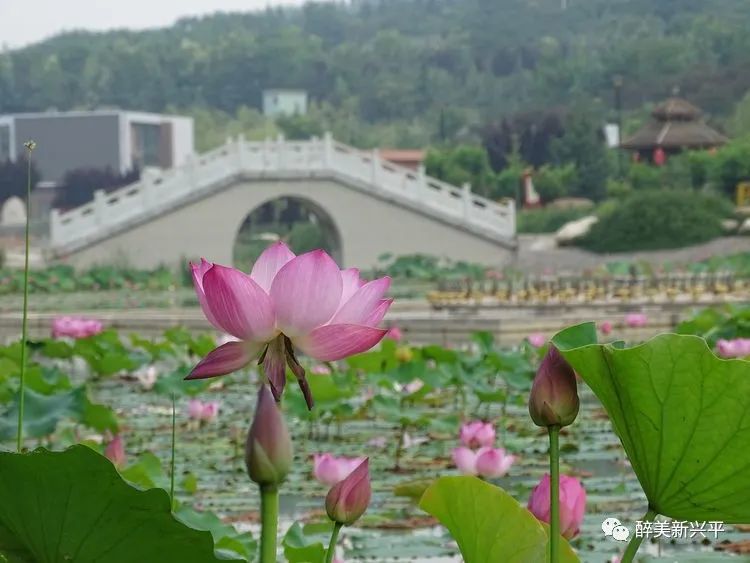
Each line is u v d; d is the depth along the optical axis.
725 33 94.62
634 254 48.00
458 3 138.12
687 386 2.63
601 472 9.72
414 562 6.96
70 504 2.54
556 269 44.41
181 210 44.81
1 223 70.06
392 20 141.25
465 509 3.08
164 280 42.16
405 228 46.31
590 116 81.94
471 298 29.89
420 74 114.44
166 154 107.75
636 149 73.06
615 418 2.78
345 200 45.94
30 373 10.27
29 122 106.06
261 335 2.51
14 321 24.61
